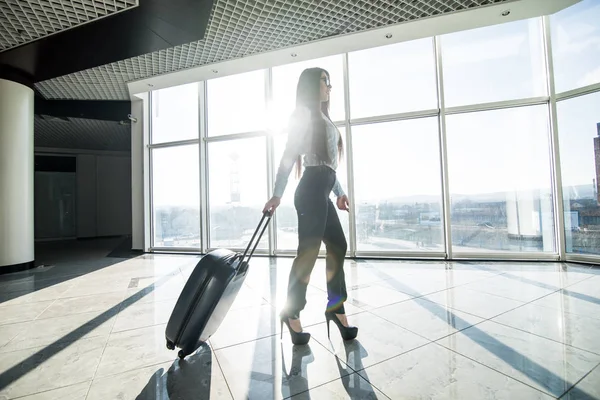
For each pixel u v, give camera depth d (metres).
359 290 2.60
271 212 1.51
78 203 9.13
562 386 1.16
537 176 3.81
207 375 1.30
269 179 4.88
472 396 1.11
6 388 1.23
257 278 3.22
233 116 5.11
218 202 5.22
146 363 1.42
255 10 2.98
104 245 7.09
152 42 3.27
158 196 5.57
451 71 4.03
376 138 4.37
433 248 4.12
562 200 3.63
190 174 5.36
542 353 1.43
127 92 5.16
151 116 5.62
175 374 1.32
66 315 2.14
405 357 1.43
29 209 4.04
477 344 1.54
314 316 2.03
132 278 3.33
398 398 1.11
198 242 5.28
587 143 3.48
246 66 4.13
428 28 3.31
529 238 3.84
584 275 2.93
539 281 2.76
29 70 3.86
